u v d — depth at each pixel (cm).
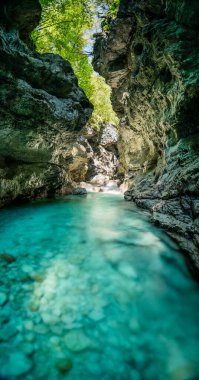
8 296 300
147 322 282
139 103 1002
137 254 424
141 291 332
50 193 1070
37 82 744
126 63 1101
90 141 2133
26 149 775
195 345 258
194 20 532
